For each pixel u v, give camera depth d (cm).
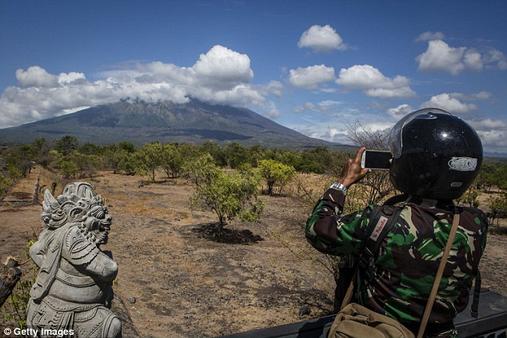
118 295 878
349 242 174
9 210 1717
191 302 920
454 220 166
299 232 1457
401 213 168
